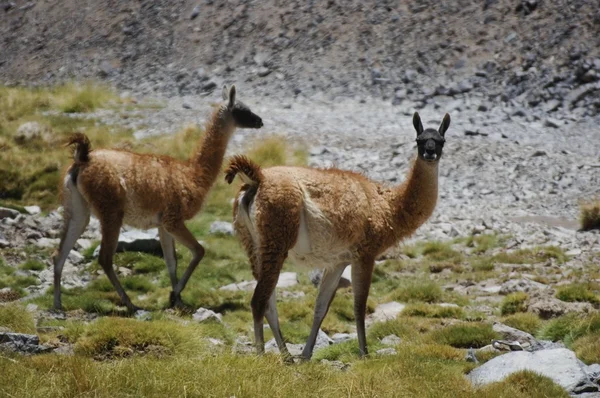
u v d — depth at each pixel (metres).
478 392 27.64
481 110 101.81
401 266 57.16
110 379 26.16
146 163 45.41
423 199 36.41
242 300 47.59
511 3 123.81
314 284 52.12
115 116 94.00
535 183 77.31
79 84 128.62
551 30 116.50
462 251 61.19
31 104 96.06
